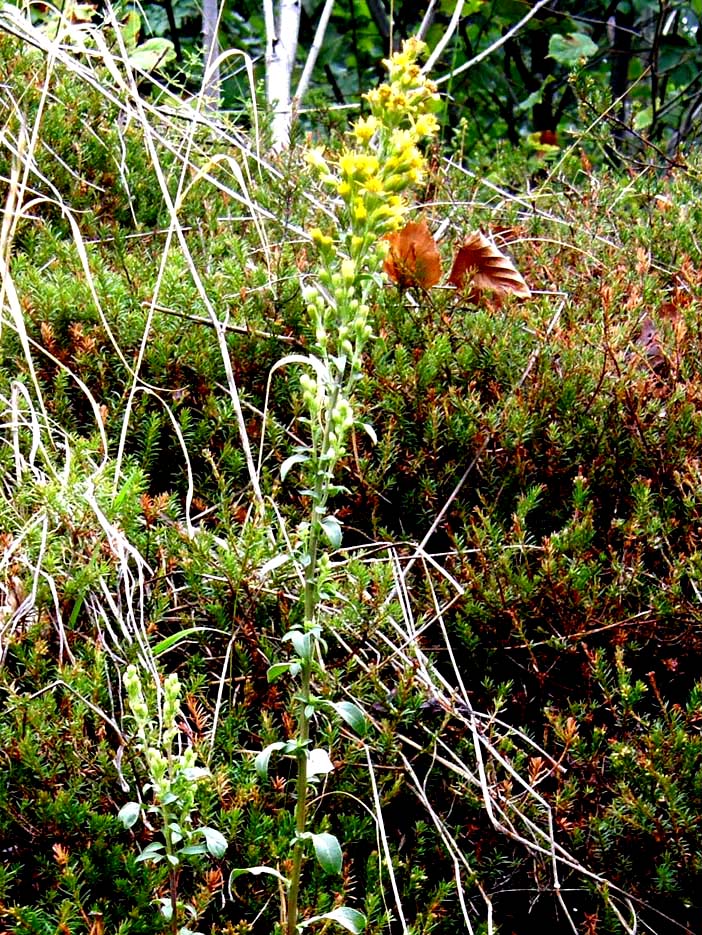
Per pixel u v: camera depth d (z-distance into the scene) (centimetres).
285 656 167
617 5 495
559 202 311
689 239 275
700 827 153
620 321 232
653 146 334
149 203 278
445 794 164
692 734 165
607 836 154
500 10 477
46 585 164
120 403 203
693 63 504
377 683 162
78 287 218
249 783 146
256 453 204
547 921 160
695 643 172
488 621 175
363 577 169
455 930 155
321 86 540
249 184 280
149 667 152
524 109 497
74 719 145
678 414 202
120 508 170
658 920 156
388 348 216
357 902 154
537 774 155
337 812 157
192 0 486
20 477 177
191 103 343
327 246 130
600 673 161
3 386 202
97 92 286
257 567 171
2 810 141
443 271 261
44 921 128
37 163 260
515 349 218
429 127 129
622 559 180
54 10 302
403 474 201
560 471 199
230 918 145
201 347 211
